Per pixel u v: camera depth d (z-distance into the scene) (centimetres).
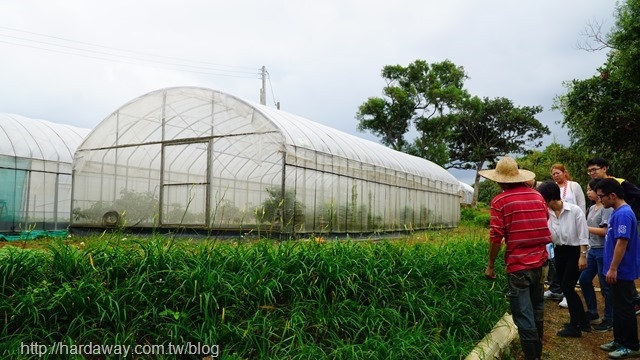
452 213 2609
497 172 443
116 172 1427
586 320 557
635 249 481
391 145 3881
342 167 1438
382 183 1712
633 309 482
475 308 559
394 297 525
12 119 1572
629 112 1400
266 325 423
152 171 1390
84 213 1447
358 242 627
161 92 1354
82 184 1455
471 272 641
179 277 451
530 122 4684
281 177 1199
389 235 1755
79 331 409
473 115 4647
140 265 466
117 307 405
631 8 1453
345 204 1457
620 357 480
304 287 490
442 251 671
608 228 498
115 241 527
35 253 484
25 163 1470
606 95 1455
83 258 473
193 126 1328
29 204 1480
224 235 1288
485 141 4912
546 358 485
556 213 552
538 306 446
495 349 473
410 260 594
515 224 426
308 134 1353
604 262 505
